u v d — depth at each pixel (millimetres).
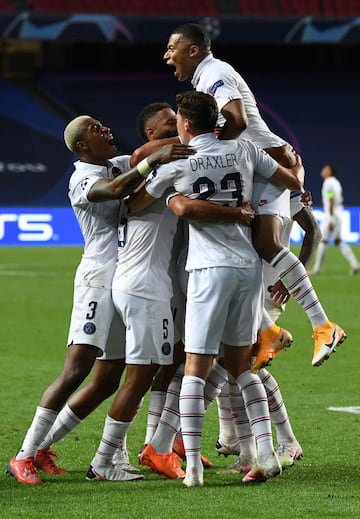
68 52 84438
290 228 15883
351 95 85812
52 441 14766
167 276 14516
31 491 13570
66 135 14719
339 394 21375
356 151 83188
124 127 82812
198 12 77938
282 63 87188
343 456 15844
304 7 79812
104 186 14016
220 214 13703
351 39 77062
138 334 14203
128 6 78062
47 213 69125
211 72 15164
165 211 14430
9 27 73062
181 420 13930
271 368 24719
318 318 14398
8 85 82625
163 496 13242
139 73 85000
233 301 13961
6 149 79312
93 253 14617
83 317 14336
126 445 16891
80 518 12109
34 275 47438
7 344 28016
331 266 54062
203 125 13953
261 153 14273
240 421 14961
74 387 14242
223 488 13727
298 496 13211
